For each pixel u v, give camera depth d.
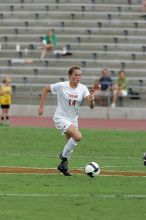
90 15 102.25
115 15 101.81
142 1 103.50
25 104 86.06
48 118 80.62
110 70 92.75
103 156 47.81
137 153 50.09
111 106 83.44
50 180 34.69
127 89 84.94
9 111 83.25
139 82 90.25
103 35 98.88
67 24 101.25
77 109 36.97
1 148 51.56
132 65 93.81
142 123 77.12
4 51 96.88
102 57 95.81
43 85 89.69
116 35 98.88
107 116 82.69
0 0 106.00
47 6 103.62
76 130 36.16
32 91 88.69
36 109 83.06
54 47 96.38
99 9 102.81
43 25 101.44
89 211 27.00
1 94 71.94
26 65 94.56
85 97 36.75
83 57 95.69
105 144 55.00
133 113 82.50
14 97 86.50
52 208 27.48
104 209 27.44
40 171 38.12
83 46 97.19
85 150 51.22
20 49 97.56
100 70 93.19
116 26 100.44
